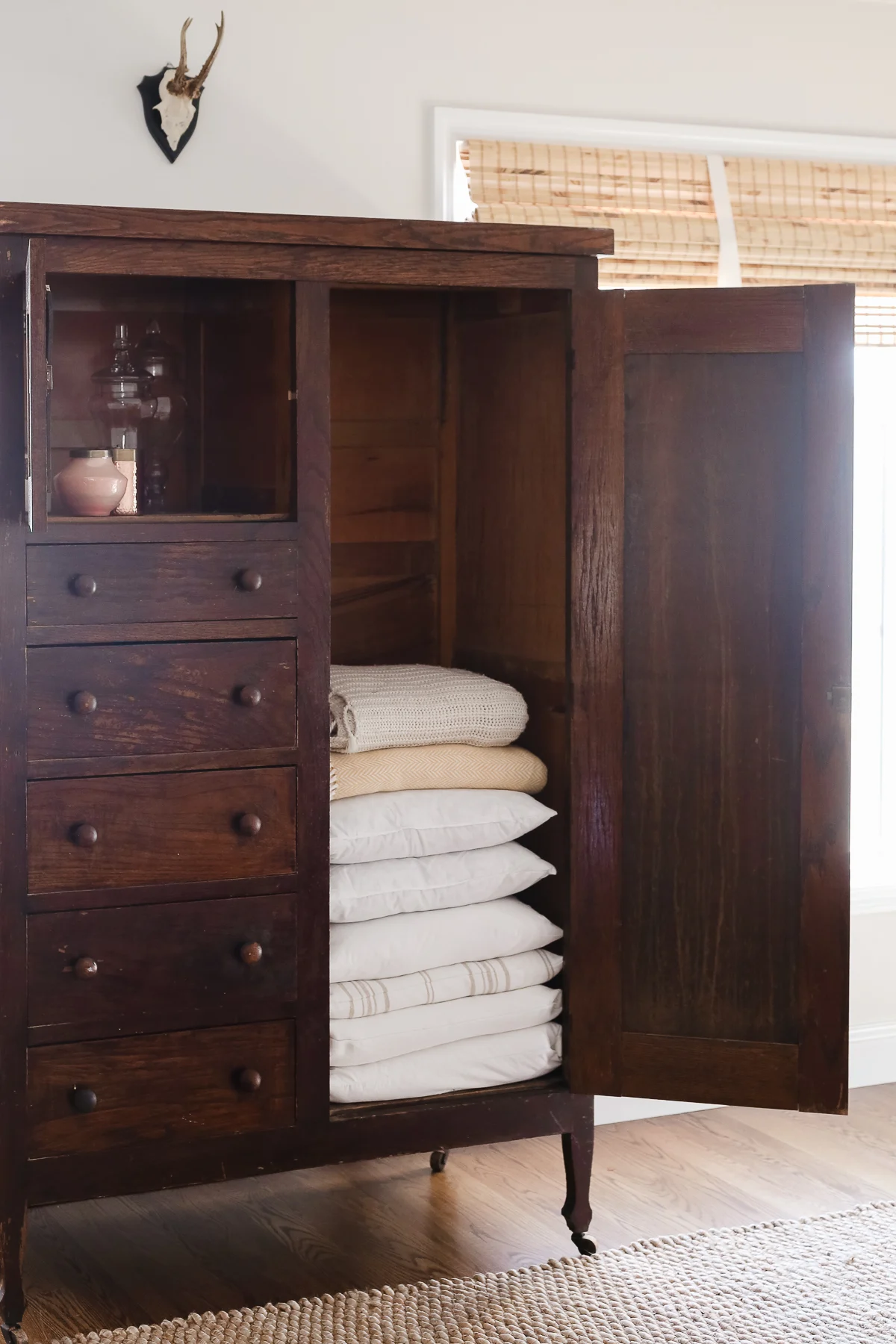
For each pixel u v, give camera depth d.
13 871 2.19
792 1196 2.78
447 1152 3.05
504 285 2.41
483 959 2.54
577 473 2.48
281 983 2.36
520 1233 2.66
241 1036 2.35
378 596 3.02
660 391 2.51
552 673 2.63
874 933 3.42
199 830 2.30
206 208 2.80
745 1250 2.54
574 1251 2.57
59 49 2.68
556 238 2.42
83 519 2.20
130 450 2.39
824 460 2.49
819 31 3.22
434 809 2.53
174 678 2.27
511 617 2.79
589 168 3.04
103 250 2.18
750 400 2.50
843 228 3.23
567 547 2.51
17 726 2.18
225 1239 2.64
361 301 2.93
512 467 2.75
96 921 2.25
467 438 2.94
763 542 2.52
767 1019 2.58
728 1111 3.26
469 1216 2.73
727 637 2.54
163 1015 2.29
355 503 2.99
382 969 2.45
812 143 3.21
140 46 2.73
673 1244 2.56
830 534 2.50
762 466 2.51
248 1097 2.36
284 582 2.32
